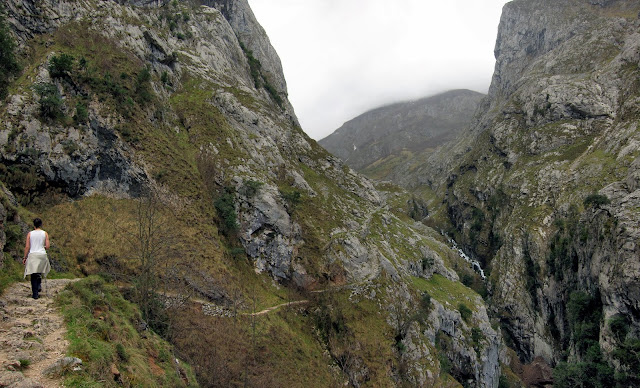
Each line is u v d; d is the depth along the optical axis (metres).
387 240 96.50
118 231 45.78
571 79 183.38
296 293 64.81
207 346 43.41
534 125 182.38
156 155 60.34
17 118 46.12
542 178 154.25
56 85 52.00
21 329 16.53
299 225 73.75
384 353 61.31
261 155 81.94
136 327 25.41
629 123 133.00
